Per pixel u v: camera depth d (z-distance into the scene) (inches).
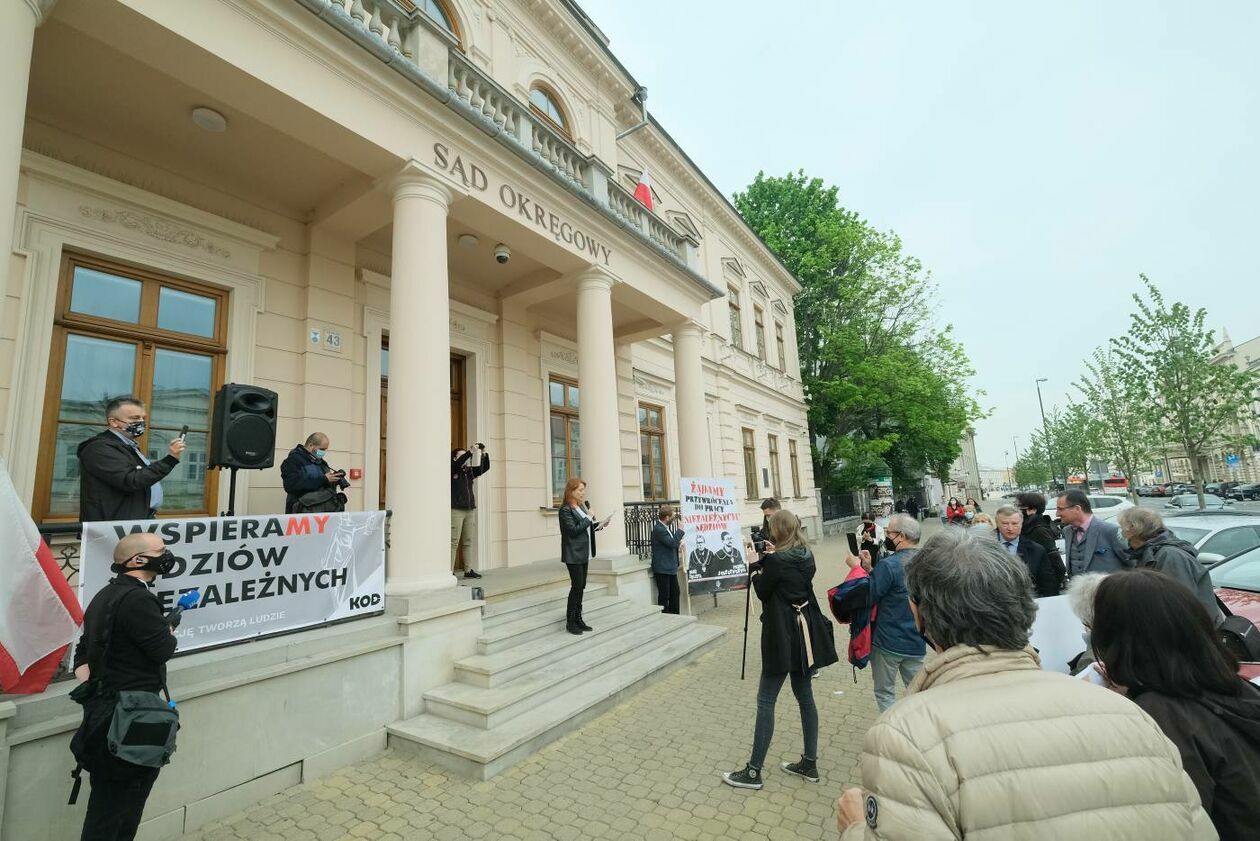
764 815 128.3
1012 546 204.4
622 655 225.1
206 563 144.4
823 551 673.0
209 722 134.0
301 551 163.9
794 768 145.5
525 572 305.0
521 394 359.6
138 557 105.5
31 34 127.2
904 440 933.8
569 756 159.8
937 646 58.2
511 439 346.6
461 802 137.9
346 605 173.3
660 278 359.6
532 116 270.8
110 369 197.0
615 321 416.5
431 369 200.4
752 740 166.2
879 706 148.2
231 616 147.7
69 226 187.8
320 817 132.9
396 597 184.2
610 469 294.8
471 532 303.7
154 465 132.4
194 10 152.0
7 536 104.2
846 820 57.0
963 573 54.7
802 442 829.8
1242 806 50.5
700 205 629.0
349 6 198.7
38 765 111.1
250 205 238.2
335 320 259.0
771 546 152.9
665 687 213.6
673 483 512.1
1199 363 513.7
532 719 171.6
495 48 343.3
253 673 142.6
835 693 203.0
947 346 912.9
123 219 200.4
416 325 200.8
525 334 369.1
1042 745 42.7
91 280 195.3
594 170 308.3
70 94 183.2
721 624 313.4
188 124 200.5
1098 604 63.1
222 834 126.6
